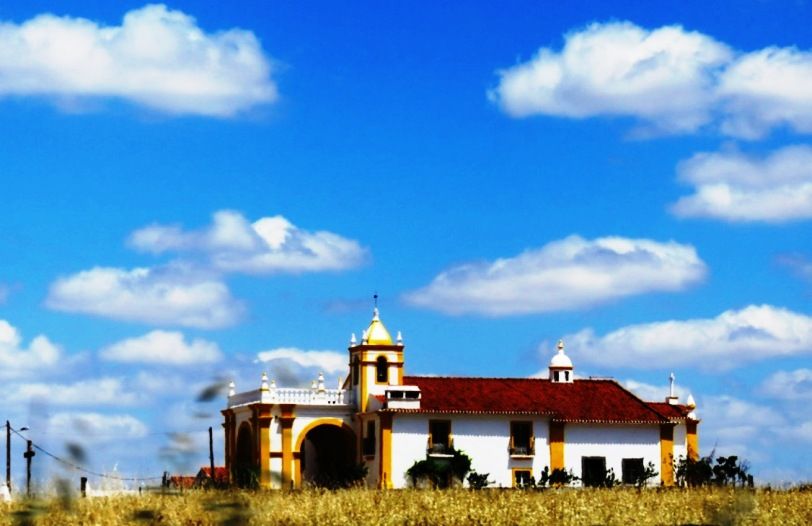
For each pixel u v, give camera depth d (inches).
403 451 3253.0
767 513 1825.8
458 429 3304.6
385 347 3395.7
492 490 2353.6
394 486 3208.7
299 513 1697.8
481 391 3435.0
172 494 1443.2
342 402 3410.4
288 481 1119.6
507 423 3341.5
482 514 1822.1
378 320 3444.9
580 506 1879.9
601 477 3314.5
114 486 1475.1
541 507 1868.8
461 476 3228.3
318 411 3371.1
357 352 3415.4
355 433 3395.7
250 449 3403.1
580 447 3388.3
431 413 3277.6
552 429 3373.5
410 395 3284.9
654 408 3548.2
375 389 3380.9
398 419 3262.8
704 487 2367.1
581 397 3499.0
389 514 1785.2
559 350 3740.2
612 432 3412.9
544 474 3228.3
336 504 1807.3
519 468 3329.2
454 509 1863.9
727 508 1809.8
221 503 1093.1
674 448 3513.8
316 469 3560.5
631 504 1936.5
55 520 1419.8
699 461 3233.3
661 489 2432.3
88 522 1444.4
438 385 3430.1
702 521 1769.2
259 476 1109.7
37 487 1344.7
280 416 3329.2
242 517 1088.2
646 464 3420.3
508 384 3513.8
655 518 1790.1
